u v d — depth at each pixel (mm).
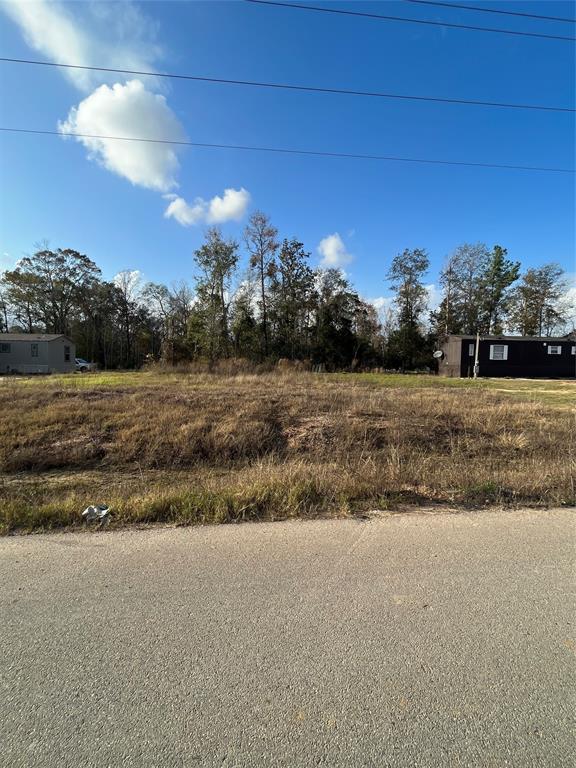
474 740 1587
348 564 2936
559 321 49031
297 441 8109
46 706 1736
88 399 10742
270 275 39188
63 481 6023
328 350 38594
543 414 10281
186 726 1645
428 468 5902
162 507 3936
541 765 1497
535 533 3500
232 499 4125
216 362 25234
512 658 2014
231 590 2594
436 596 2541
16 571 2840
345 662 1979
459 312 46125
